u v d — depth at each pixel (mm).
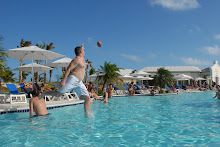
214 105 9125
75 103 10109
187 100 12406
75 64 5242
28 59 11742
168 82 27094
